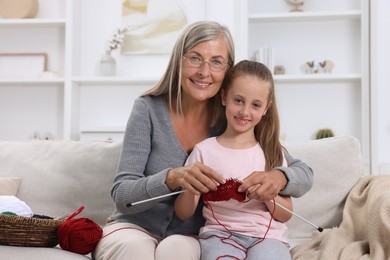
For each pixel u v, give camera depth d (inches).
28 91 169.2
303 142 84.4
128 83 164.7
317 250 69.9
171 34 164.9
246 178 61.1
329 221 80.7
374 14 150.1
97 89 167.0
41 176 84.1
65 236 62.1
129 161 67.9
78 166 84.0
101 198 82.3
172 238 59.2
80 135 158.4
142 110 70.4
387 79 157.4
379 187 72.9
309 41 162.1
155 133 70.0
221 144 69.1
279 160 68.8
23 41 169.3
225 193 60.4
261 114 67.6
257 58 156.6
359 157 83.1
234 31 162.2
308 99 160.9
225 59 68.9
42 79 159.0
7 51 169.3
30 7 163.3
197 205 68.6
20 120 169.2
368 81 150.9
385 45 157.8
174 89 71.7
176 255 57.1
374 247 64.0
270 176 62.3
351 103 159.8
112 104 167.0
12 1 164.6
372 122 148.9
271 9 163.6
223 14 163.9
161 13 165.2
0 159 86.1
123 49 165.9
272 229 64.5
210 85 68.4
